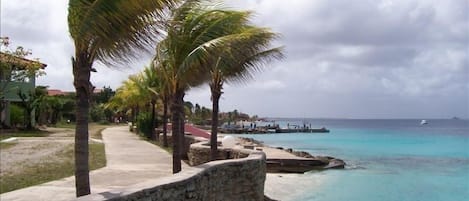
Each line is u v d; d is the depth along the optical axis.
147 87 32.69
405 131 102.62
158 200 7.19
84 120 7.76
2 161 18.47
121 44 7.56
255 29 12.13
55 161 18.67
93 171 15.58
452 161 31.00
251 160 11.66
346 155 35.97
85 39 7.46
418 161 30.92
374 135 79.31
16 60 33.31
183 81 12.09
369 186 19.30
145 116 36.91
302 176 21.80
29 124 42.38
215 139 15.18
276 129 92.81
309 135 80.00
